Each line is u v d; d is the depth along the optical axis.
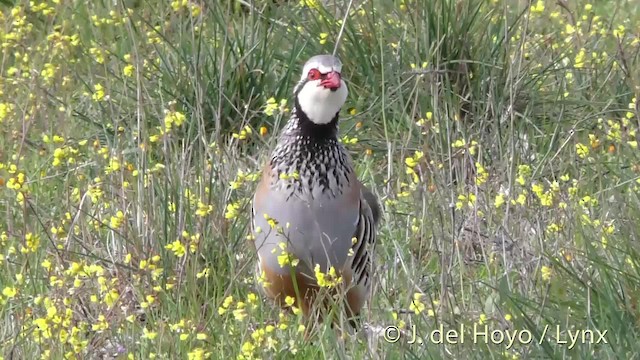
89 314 9.94
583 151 12.39
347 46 14.73
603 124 13.88
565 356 9.07
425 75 14.15
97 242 11.17
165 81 13.84
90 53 14.98
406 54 14.62
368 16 14.84
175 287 10.35
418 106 13.98
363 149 13.81
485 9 15.52
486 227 11.86
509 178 11.80
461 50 14.52
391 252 11.45
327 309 10.33
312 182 10.05
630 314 9.70
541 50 15.34
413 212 12.05
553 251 10.89
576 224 11.22
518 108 14.41
